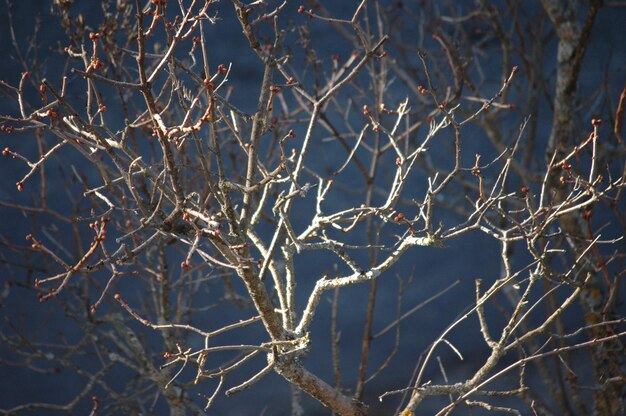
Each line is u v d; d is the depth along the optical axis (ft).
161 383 46.75
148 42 64.69
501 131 72.08
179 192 28.99
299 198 92.12
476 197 80.18
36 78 51.47
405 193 93.30
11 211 86.58
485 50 81.51
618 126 45.11
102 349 55.88
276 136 51.65
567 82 51.67
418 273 91.66
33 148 92.12
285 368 33.83
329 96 33.32
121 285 78.33
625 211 81.56
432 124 35.22
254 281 32.60
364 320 88.07
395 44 65.51
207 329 81.51
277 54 53.62
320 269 90.38
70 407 49.90
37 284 28.55
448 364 83.35
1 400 75.87
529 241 34.58
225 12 106.32
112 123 77.46
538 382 73.67
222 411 77.00
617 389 49.49
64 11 45.37
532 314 82.94
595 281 50.21
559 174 51.62
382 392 81.30
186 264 27.63
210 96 28.71
